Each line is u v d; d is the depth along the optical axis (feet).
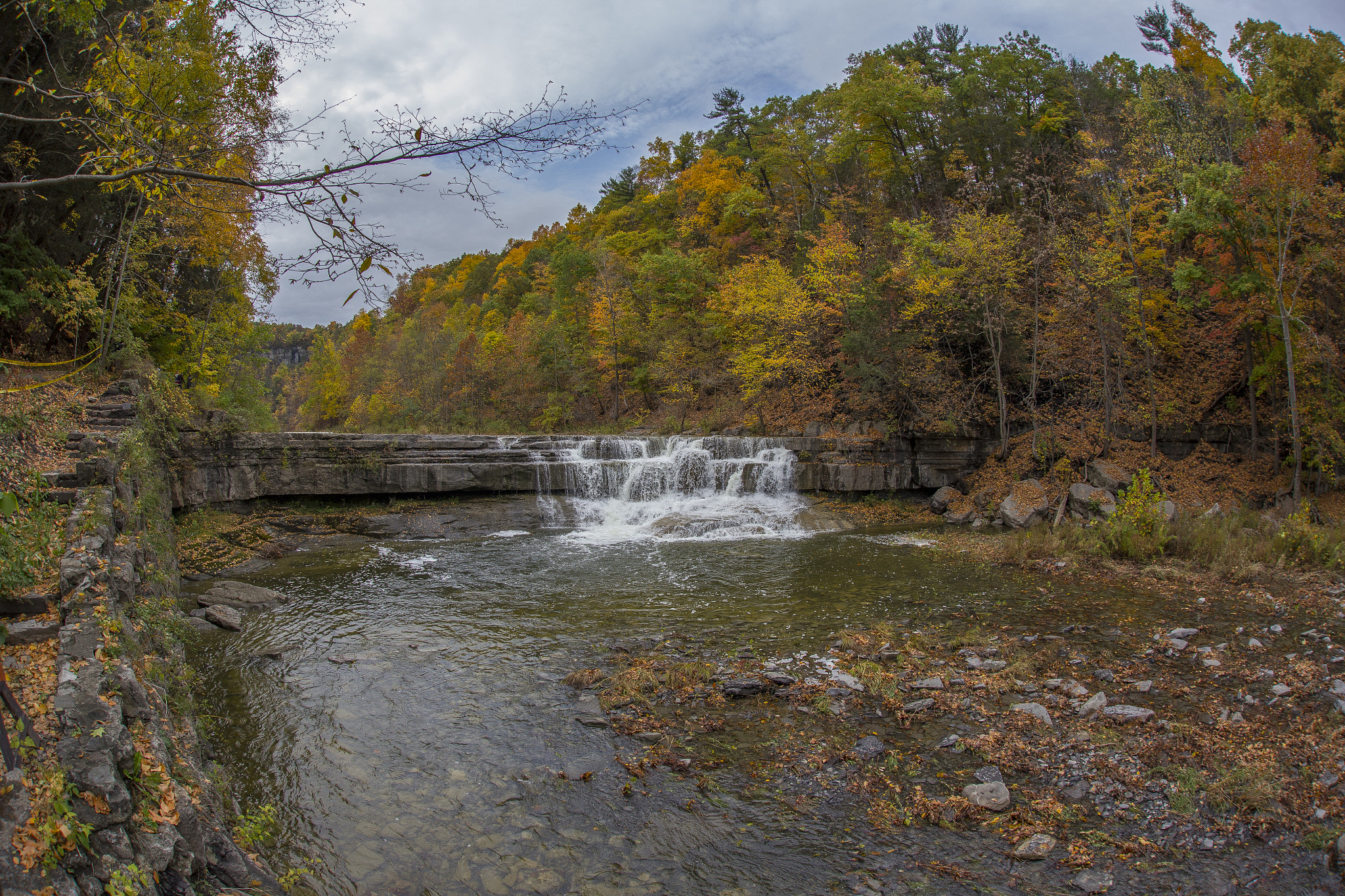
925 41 140.26
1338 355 72.90
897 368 83.25
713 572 51.37
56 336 66.90
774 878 16.87
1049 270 86.22
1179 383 89.15
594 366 141.79
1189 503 73.31
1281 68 91.09
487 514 68.59
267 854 17.54
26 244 53.16
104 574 21.39
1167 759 21.98
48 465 33.32
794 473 80.53
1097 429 83.82
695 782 21.33
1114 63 132.57
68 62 43.39
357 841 18.43
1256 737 23.32
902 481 83.35
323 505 67.10
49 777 12.05
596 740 24.29
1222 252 81.61
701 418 118.32
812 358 98.37
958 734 24.09
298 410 257.14
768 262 108.68
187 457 57.77
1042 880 16.69
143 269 63.52
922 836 18.53
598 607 41.88
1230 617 38.24
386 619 39.29
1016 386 91.09
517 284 211.00
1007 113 118.01
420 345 175.11
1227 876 16.79
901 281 88.58
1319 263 68.23
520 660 32.60
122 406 46.42
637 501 76.02
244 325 94.12
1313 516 66.49
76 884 10.80
